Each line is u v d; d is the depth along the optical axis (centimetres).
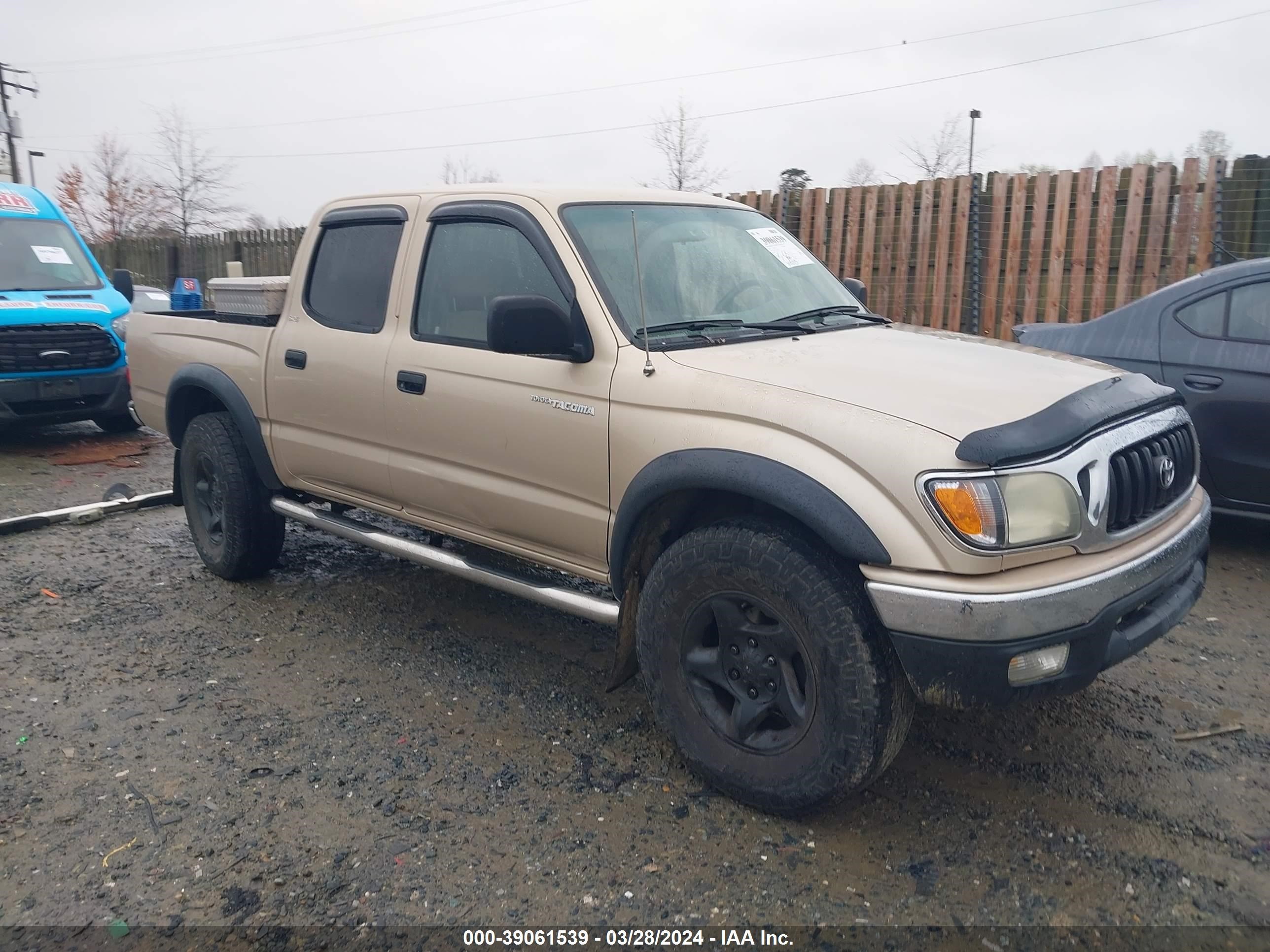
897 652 271
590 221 369
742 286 388
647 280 358
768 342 351
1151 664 411
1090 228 882
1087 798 314
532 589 373
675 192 432
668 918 264
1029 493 264
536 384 351
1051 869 280
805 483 277
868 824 303
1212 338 529
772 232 438
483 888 277
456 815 312
